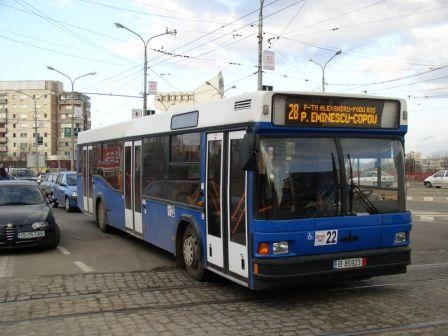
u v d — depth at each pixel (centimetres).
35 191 1249
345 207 684
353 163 698
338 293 755
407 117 744
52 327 596
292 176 661
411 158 6719
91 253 1092
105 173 1379
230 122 724
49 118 10838
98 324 607
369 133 716
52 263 981
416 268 941
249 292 761
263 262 639
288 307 682
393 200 726
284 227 644
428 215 1989
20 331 582
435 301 709
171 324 609
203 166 807
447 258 1052
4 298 719
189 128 863
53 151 10919
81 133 1666
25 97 11019
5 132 11194
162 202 978
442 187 4850
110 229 1409
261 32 2636
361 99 709
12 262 991
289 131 666
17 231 1071
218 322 617
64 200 2098
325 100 685
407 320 624
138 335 570
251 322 617
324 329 591
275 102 657
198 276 823
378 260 702
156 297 731
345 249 680
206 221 795
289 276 641
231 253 714
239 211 693
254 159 643
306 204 664
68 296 732
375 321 621
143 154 1091
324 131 686
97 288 779
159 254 1080
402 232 725
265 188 647
